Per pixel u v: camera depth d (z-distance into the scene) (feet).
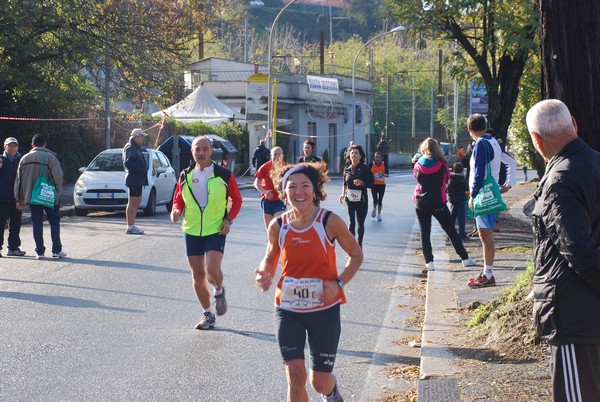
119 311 33.19
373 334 29.96
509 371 22.08
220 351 27.14
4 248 52.34
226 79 197.98
